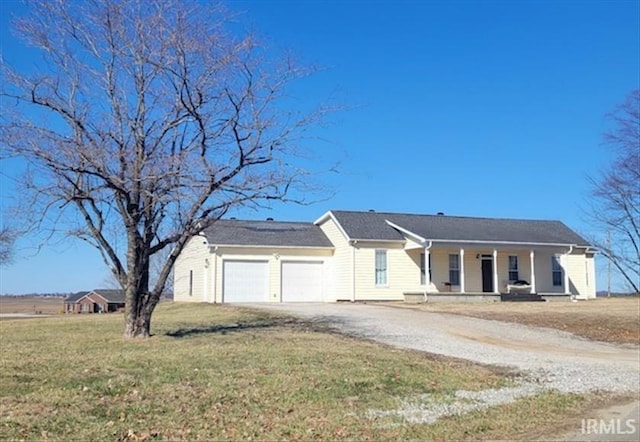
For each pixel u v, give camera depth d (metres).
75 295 66.56
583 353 17.42
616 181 28.81
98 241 16.83
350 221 35.00
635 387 12.48
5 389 9.91
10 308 73.44
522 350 17.45
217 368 12.18
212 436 8.04
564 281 36.34
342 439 8.14
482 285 35.56
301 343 16.25
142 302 17.02
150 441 7.79
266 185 16.66
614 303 30.44
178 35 15.93
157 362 12.59
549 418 9.62
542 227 38.78
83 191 15.84
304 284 34.22
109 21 15.88
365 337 18.45
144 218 16.81
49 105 15.24
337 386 11.12
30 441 7.50
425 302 31.17
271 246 33.59
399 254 34.19
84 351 14.14
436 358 15.02
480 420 9.34
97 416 8.66
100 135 15.66
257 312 24.97
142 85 16.00
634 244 31.78
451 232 34.38
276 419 8.95
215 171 16.19
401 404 10.23
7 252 51.69
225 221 34.94
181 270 38.28
